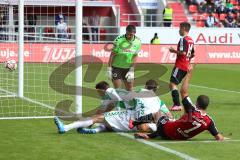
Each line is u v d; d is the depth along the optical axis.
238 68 58.47
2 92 34.56
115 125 20.89
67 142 19.05
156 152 17.53
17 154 17.17
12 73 44.78
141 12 80.38
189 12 81.75
